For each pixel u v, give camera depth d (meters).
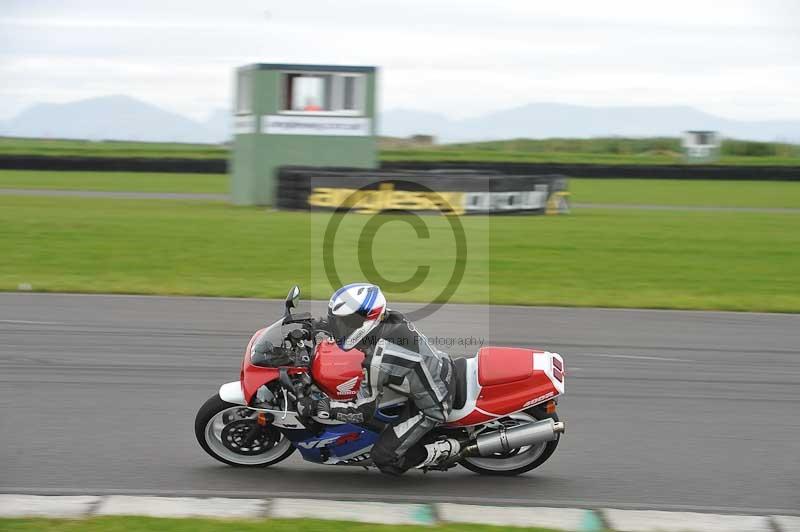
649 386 11.00
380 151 73.88
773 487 7.71
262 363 7.38
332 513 6.69
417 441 7.18
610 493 7.46
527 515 6.82
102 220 25.95
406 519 6.62
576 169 53.47
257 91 30.33
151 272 18.06
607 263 20.81
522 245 23.23
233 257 20.05
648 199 40.41
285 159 30.66
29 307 14.67
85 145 84.62
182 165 52.84
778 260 22.00
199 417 7.66
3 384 10.27
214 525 6.30
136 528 6.21
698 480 7.84
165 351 12.02
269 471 7.75
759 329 14.55
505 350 7.80
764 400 10.52
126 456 8.00
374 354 6.97
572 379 11.23
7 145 78.94
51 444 8.27
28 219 25.77
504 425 7.65
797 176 53.50
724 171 53.84
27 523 6.26
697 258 21.94
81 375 10.75
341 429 7.39
